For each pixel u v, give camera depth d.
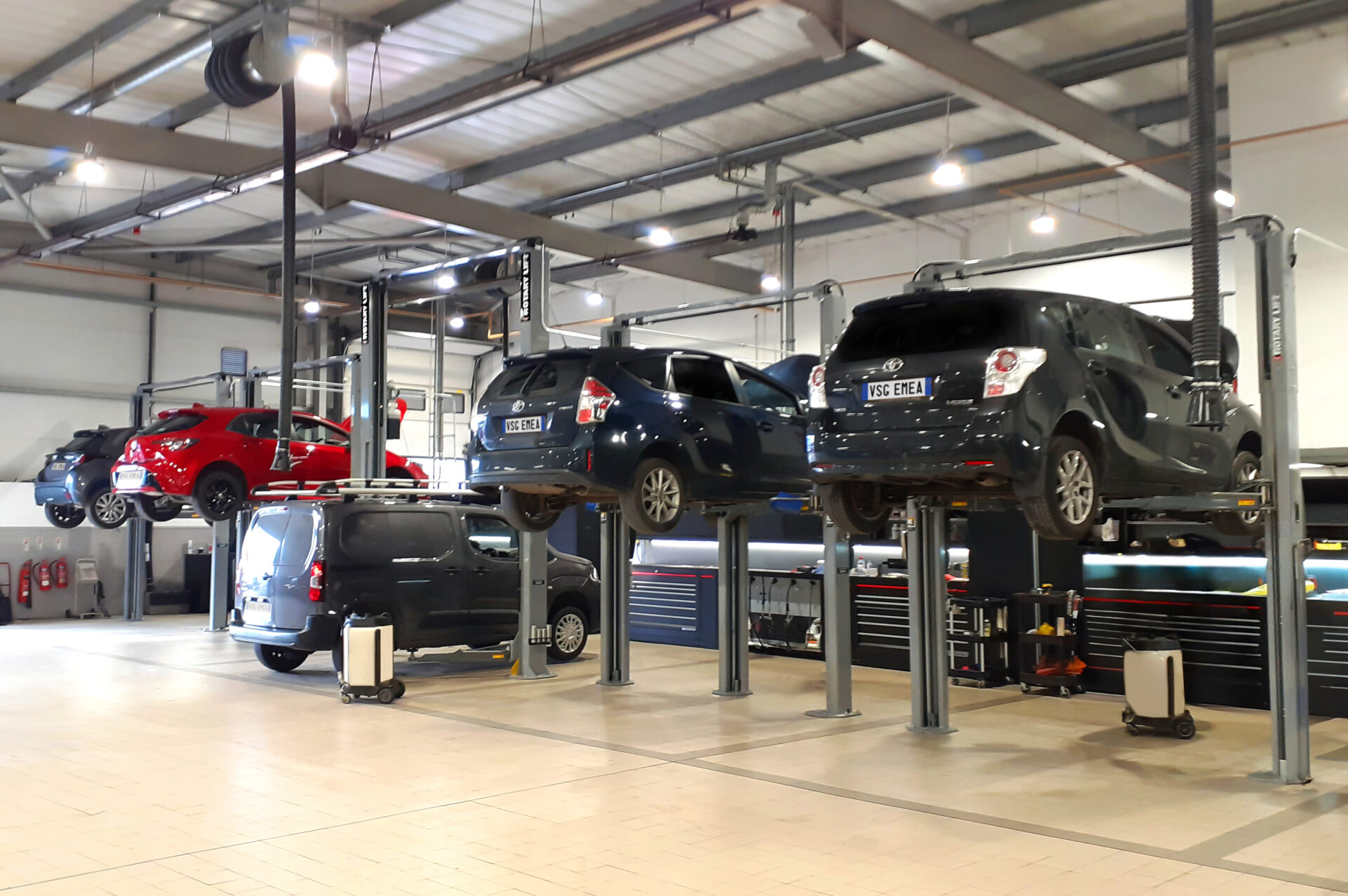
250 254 21.08
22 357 19.27
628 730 8.11
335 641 9.65
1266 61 12.20
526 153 15.59
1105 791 6.22
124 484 13.04
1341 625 8.86
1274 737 6.60
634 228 19.19
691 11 9.14
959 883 4.54
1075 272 16.69
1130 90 13.15
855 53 12.17
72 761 6.93
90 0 10.93
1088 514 6.42
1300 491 6.73
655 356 8.62
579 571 12.35
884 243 19.19
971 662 10.45
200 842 5.14
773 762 6.99
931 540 8.13
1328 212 11.80
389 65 12.33
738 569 9.95
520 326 11.04
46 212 18.00
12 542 17.97
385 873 4.68
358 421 12.48
